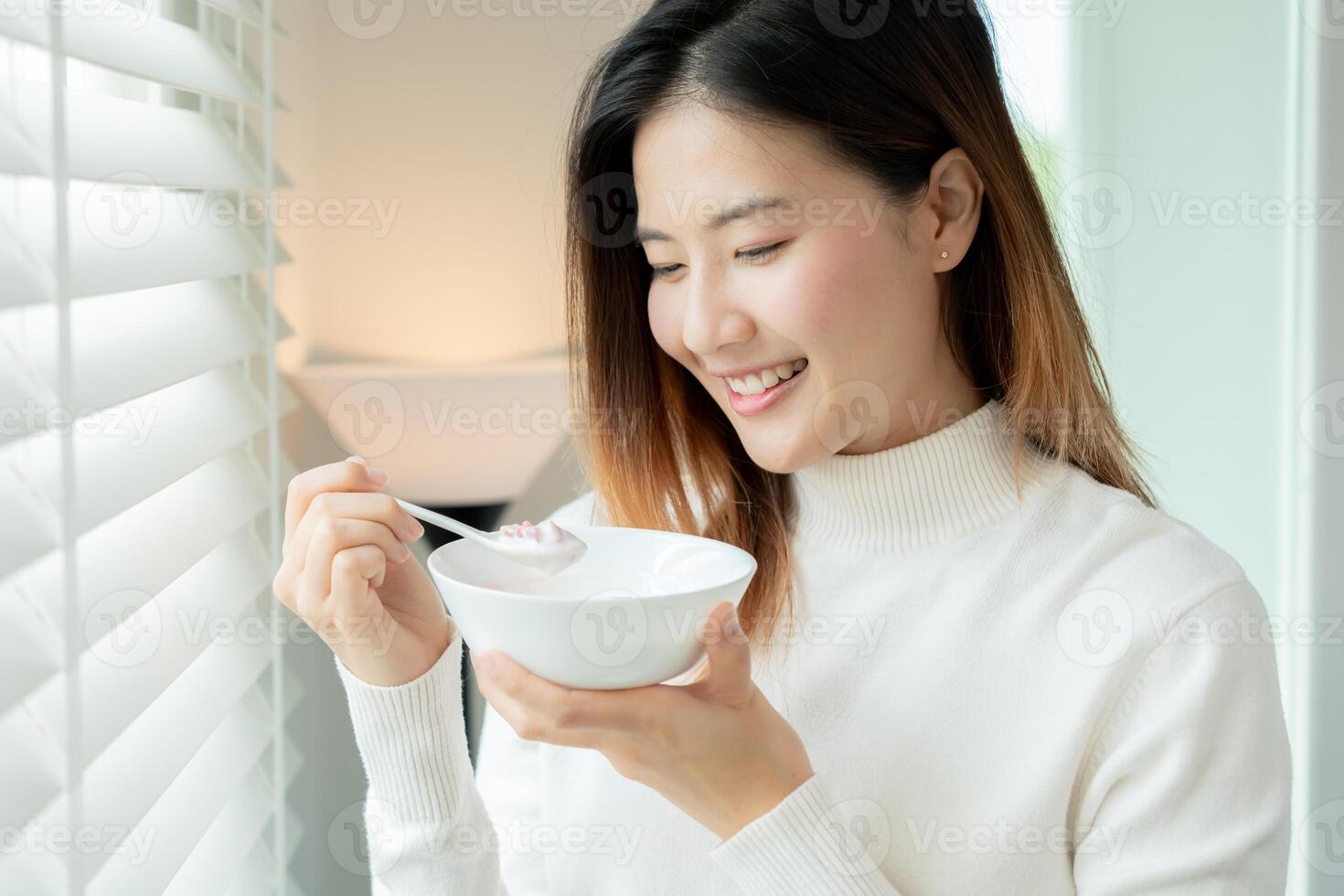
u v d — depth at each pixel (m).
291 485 0.85
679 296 0.92
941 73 0.91
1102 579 0.95
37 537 0.63
